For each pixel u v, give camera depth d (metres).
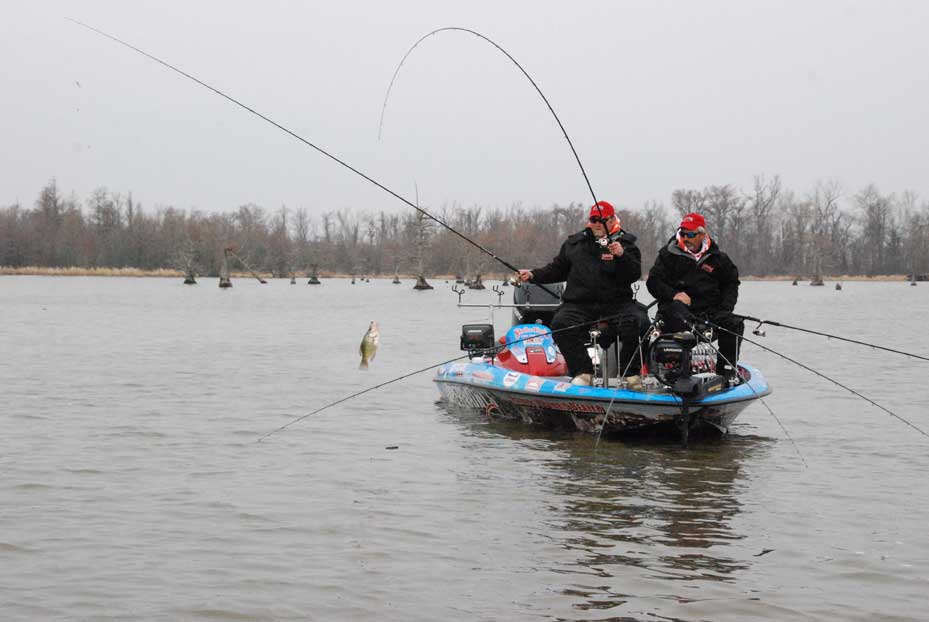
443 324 32.56
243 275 133.25
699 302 10.27
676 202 139.38
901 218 141.00
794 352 21.02
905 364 18.22
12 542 6.57
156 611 5.39
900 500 7.73
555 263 10.68
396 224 141.00
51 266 132.88
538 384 10.59
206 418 11.70
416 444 10.05
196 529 6.89
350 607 5.45
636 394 9.76
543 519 7.14
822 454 9.59
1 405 12.67
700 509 7.43
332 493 7.91
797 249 138.00
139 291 71.00
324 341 24.50
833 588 5.72
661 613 5.34
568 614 5.33
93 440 10.22
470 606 5.45
